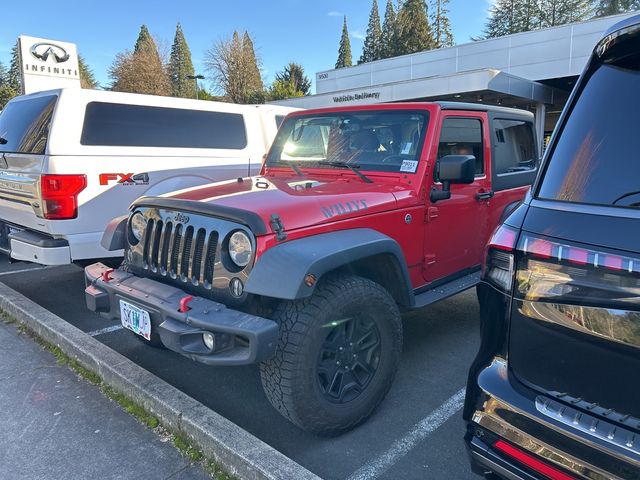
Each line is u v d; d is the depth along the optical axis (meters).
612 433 1.43
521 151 4.61
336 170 3.66
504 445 1.67
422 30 56.47
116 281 2.97
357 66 31.23
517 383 1.72
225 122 6.27
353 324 2.69
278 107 7.01
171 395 2.88
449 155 3.24
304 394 2.45
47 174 4.61
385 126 3.60
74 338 3.69
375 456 2.62
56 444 2.70
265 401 3.21
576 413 1.53
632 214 1.47
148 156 5.36
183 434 2.70
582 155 1.69
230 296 2.51
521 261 1.69
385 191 3.13
